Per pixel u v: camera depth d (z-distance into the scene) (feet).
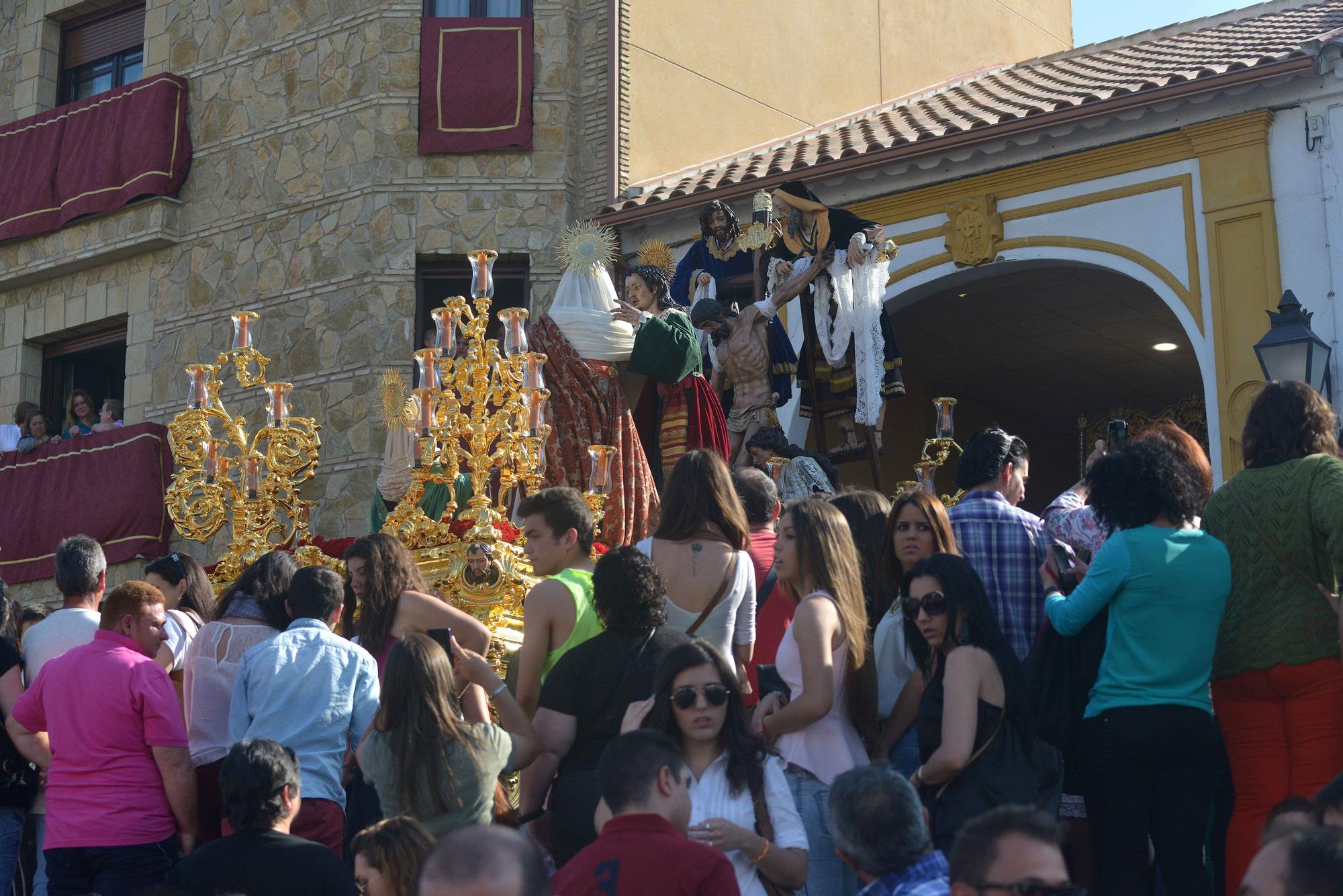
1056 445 78.23
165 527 59.36
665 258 41.65
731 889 15.28
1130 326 64.85
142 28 67.46
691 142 62.44
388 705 18.78
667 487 21.11
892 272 55.42
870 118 67.05
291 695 21.07
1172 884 19.27
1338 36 47.91
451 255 59.00
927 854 15.10
